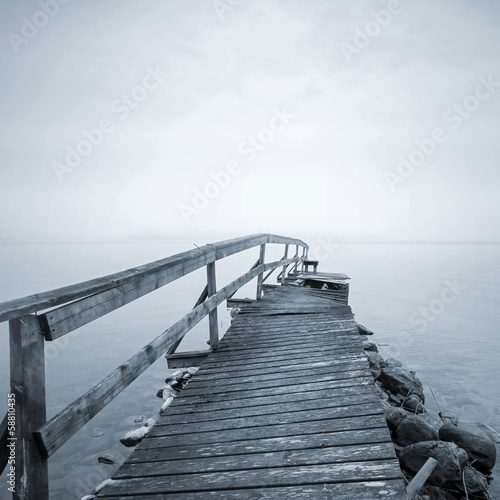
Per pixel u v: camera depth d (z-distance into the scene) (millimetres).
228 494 1863
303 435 2369
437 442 3352
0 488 3438
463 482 3152
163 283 3111
